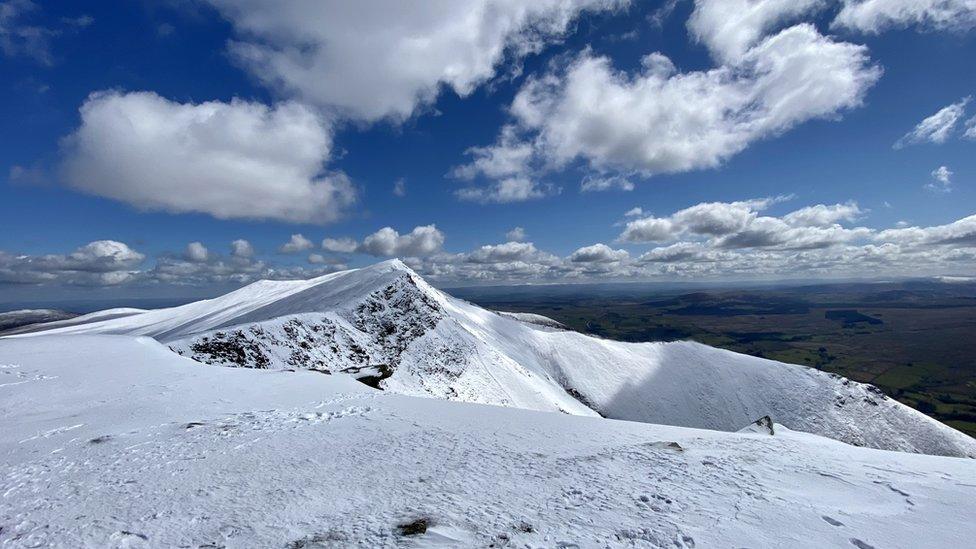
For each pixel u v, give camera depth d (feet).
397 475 35.63
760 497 29.89
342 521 26.73
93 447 43.04
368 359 231.09
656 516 27.02
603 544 23.71
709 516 26.99
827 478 33.83
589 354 435.53
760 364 409.08
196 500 30.37
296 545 23.85
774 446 45.80
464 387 259.39
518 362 361.51
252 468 37.52
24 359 80.38
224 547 23.90
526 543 23.75
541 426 55.26
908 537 24.13
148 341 109.50
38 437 46.11
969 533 24.26
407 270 416.26
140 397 64.59
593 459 39.63
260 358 176.14
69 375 73.36
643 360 433.48
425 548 23.04
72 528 26.00
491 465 38.24
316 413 60.34
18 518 27.40
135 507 29.14
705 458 39.65
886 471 35.55
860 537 24.21
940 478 33.35
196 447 43.80
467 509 28.32
